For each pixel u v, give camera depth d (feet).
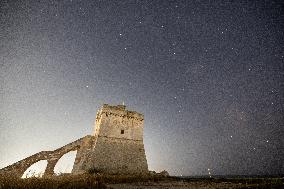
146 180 57.00
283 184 41.68
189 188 39.93
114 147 77.05
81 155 76.33
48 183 32.27
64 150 75.82
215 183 50.52
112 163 73.15
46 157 72.95
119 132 80.94
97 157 72.13
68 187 32.07
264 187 38.78
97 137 76.79
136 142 82.48
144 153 81.66
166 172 78.07
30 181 31.91
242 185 42.75
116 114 83.35
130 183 49.80
